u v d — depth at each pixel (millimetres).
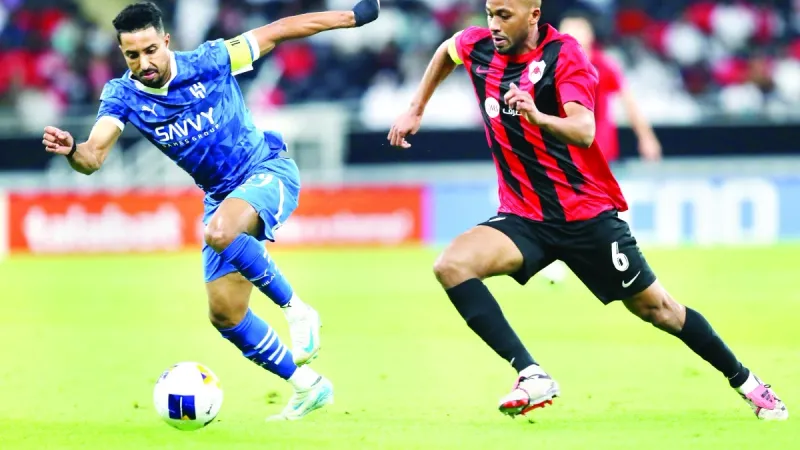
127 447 20000
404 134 23375
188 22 81812
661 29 80625
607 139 42750
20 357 32969
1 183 67625
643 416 22625
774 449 18797
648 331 36312
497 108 21266
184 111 22406
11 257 66188
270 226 22281
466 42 21922
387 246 65125
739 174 62844
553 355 31625
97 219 66312
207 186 23406
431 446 19469
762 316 38562
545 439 20031
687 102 73438
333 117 66500
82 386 27797
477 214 64312
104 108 22312
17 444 20484
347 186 65812
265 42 23125
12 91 78938
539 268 21641
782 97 78188
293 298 22234
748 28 81000
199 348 34281
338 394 26250
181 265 59469
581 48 20641
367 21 23656
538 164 21094
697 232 62781
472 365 30484
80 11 82312
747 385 21812
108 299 47375
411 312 41750
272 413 23922
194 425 21234
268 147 23734
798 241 62500
